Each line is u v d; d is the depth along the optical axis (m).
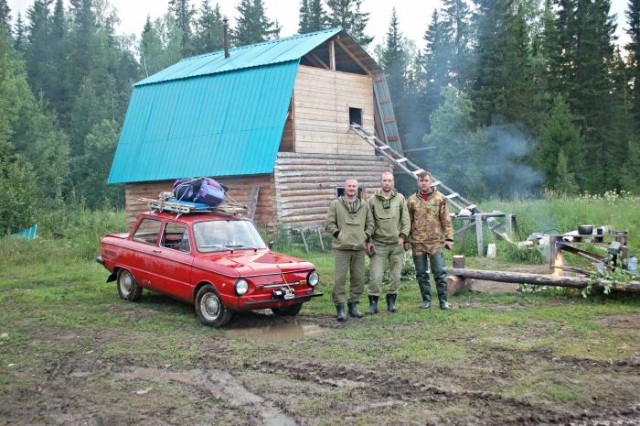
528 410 5.30
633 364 6.43
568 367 6.40
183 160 21.64
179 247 9.72
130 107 24.67
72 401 5.83
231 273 8.48
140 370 6.79
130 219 23.64
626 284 9.31
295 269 8.95
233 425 5.17
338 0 55.94
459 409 5.35
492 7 40.03
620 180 37.53
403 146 46.09
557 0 44.84
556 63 43.69
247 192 20.34
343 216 9.03
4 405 5.77
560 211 19.12
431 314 9.05
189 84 23.20
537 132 37.34
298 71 21.28
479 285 11.70
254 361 6.97
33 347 7.82
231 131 20.84
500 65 39.00
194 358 7.16
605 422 5.03
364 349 7.29
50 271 14.85
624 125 43.19
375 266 9.33
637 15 51.34
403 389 5.90
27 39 78.19
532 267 13.51
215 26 67.88
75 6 79.69
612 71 48.91
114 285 12.52
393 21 50.50
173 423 5.23
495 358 6.76
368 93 24.12
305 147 21.33
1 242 17.20
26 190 23.69
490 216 17.22
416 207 9.56
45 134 49.50
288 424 5.18
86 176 51.41
